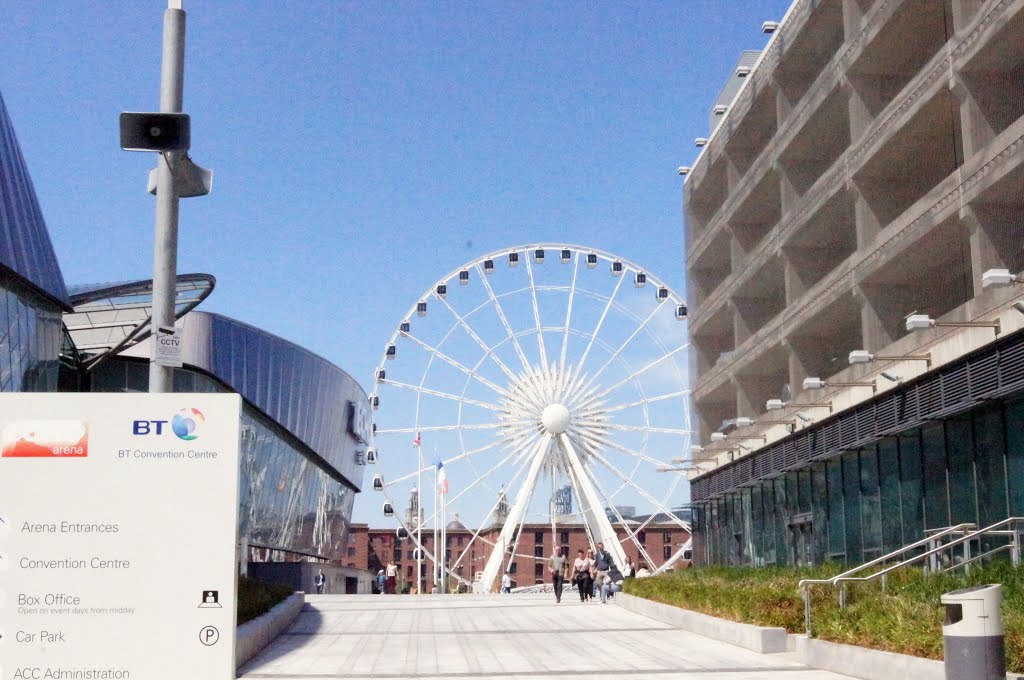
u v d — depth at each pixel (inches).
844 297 1509.6
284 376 4030.5
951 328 1173.1
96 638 484.4
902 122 1302.9
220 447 495.2
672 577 1546.5
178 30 670.5
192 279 2396.7
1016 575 817.5
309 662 889.5
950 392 1172.5
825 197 1546.5
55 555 486.6
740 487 1968.5
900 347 1309.1
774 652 888.9
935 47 1397.6
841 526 1513.3
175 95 665.0
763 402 2000.5
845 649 741.3
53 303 2278.5
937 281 1419.8
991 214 1148.5
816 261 1734.7
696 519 2345.0
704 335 2300.7
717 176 2174.0
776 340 1770.4
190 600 487.2
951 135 1323.8
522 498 2859.3
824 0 1542.8
